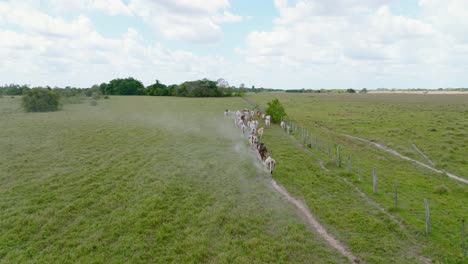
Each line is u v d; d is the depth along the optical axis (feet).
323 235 36.01
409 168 66.23
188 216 40.19
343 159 72.08
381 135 102.47
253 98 313.73
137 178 54.95
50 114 149.38
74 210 41.27
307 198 46.96
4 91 298.76
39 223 37.58
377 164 68.90
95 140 87.20
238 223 38.50
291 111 185.16
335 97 331.77
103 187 49.80
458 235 35.68
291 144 88.17
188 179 54.85
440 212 42.29
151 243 33.71
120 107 200.23
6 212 40.22
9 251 31.76
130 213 40.47
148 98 296.51
